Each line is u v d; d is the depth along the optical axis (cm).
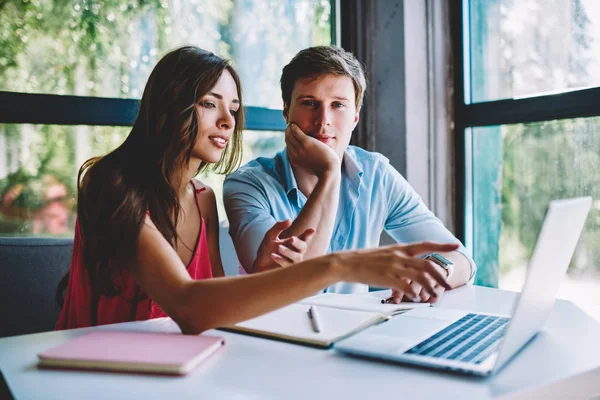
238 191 158
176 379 70
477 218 238
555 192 209
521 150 219
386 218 178
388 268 80
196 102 130
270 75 238
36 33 195
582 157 199
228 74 137
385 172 178
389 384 68
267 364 75
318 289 83
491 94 229
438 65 235
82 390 66
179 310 89
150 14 212
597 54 193
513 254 225
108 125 203
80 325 126
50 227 199
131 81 210
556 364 76
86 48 202
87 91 203
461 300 118
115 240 104
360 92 167
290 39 242
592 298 199
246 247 146
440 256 133
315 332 87
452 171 240
